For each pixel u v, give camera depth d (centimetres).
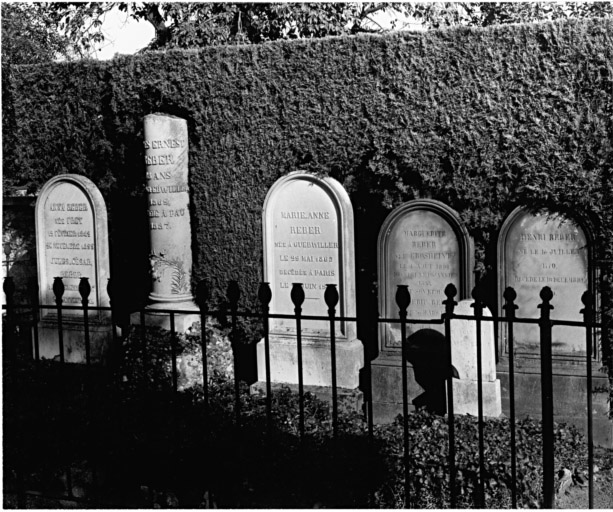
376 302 1088
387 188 1040
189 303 1019
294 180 912
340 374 875
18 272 1308
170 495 566
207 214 1106
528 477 593
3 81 1266
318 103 1039
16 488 557
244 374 1073
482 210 961
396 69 989
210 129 1096
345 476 568
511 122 920
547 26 888
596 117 866
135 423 657
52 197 1081
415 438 659
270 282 928
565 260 836
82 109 1234
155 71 1136
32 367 855
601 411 798
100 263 1049
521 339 854
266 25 1631
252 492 559
